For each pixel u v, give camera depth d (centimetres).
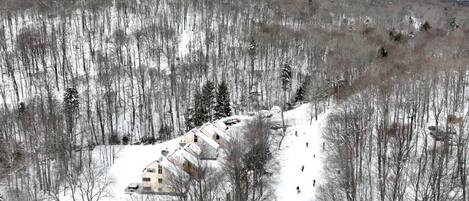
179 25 18150
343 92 11906
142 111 12550
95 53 15400
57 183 8206
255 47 15750
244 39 16912
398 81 10438
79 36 16575
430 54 13125
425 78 10619
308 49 15888
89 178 8100
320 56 15012
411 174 7000
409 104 9356
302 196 7769
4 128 10038
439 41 14500
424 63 11625
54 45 15162
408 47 14825
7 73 14000
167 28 16950
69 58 15225
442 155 7062
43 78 13400
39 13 18000
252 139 8656
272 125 11100
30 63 14650
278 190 8112
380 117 9594
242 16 19625
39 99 11862
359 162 8112
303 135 10788
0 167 8869
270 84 14388
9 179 8262
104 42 16350
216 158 9356
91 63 15012
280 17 19888
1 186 8638
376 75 11338
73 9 18688
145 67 14062
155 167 8069
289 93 14325
